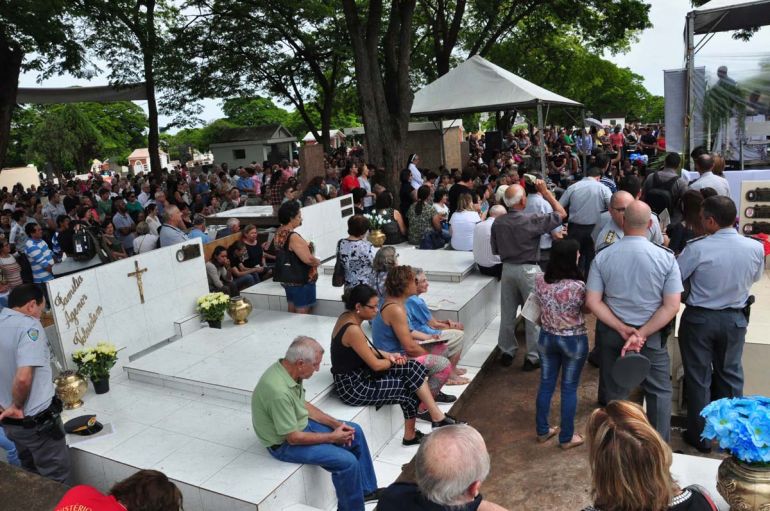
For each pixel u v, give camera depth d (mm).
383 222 10148
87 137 54500
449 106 14203
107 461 4266
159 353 6000
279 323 6781
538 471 4406
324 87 25969
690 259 4230
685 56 11375
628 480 1935
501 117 28812
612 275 4051
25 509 3275
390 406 5070
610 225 5520
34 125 55594
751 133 11242
